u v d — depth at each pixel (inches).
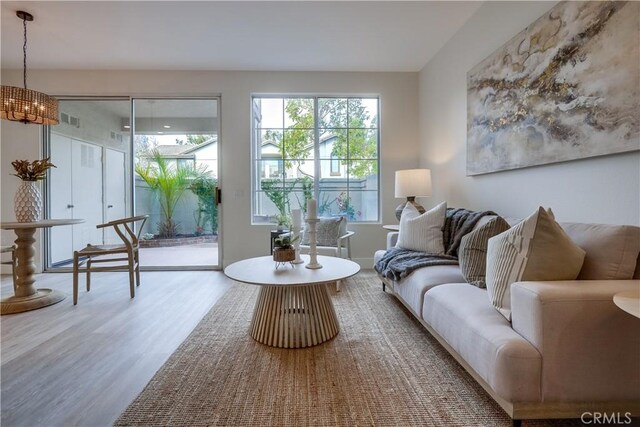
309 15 108.7
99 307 100.6
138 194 158.9
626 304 35.8
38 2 100.0
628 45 55.6
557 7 70.6
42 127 150.0
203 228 159.6
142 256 158.2
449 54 126.5
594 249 50.0
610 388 41.9
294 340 71.9
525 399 41.8
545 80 74.5
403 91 158.9
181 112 158.1
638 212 56.5
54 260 155.9
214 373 61.5
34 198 107.3
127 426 47.4
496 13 95.4
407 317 90.4
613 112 58.5
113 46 129.6
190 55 138.7
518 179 87.2
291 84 156.0
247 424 47.6
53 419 49.0
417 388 56.1
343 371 61.9
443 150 132.4
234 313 95.0
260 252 157.5
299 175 163.2
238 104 155.5
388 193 160.4
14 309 95.1
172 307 100.7
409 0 101.0
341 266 83.4
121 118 158.7
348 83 157.5
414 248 96.2
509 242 52.2
